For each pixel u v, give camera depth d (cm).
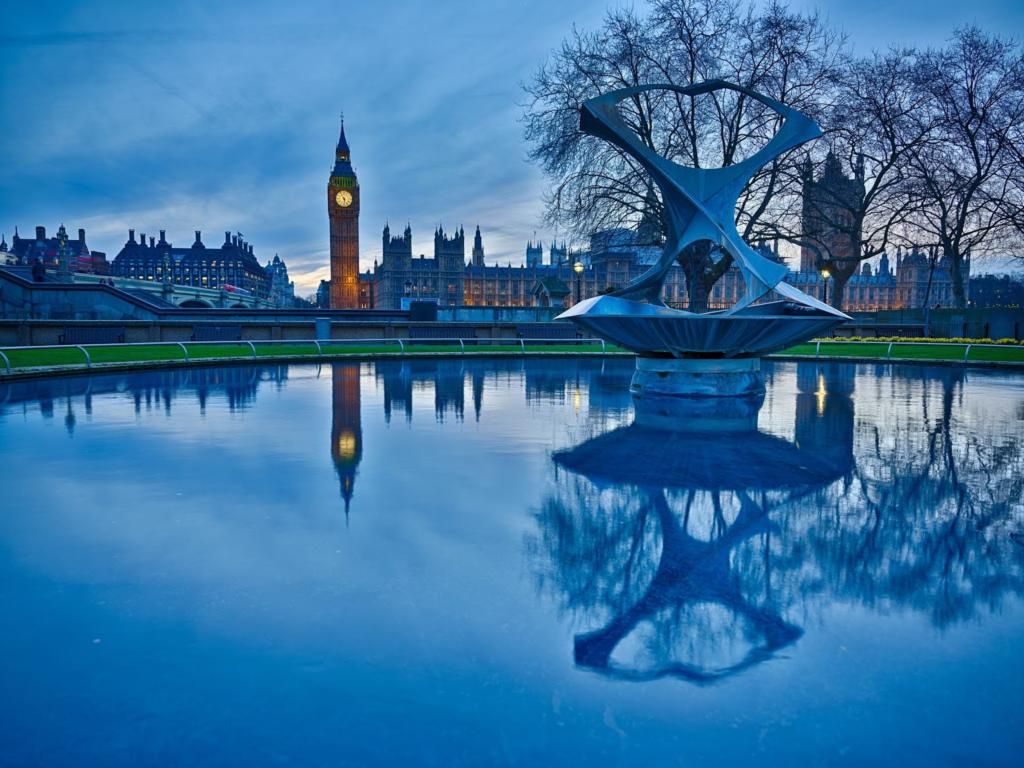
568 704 264
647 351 1298
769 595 369
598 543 452
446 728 248
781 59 2811
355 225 18138
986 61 3109
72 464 702
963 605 357
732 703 266
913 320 3697
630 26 2833
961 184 3278
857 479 640
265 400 1289
